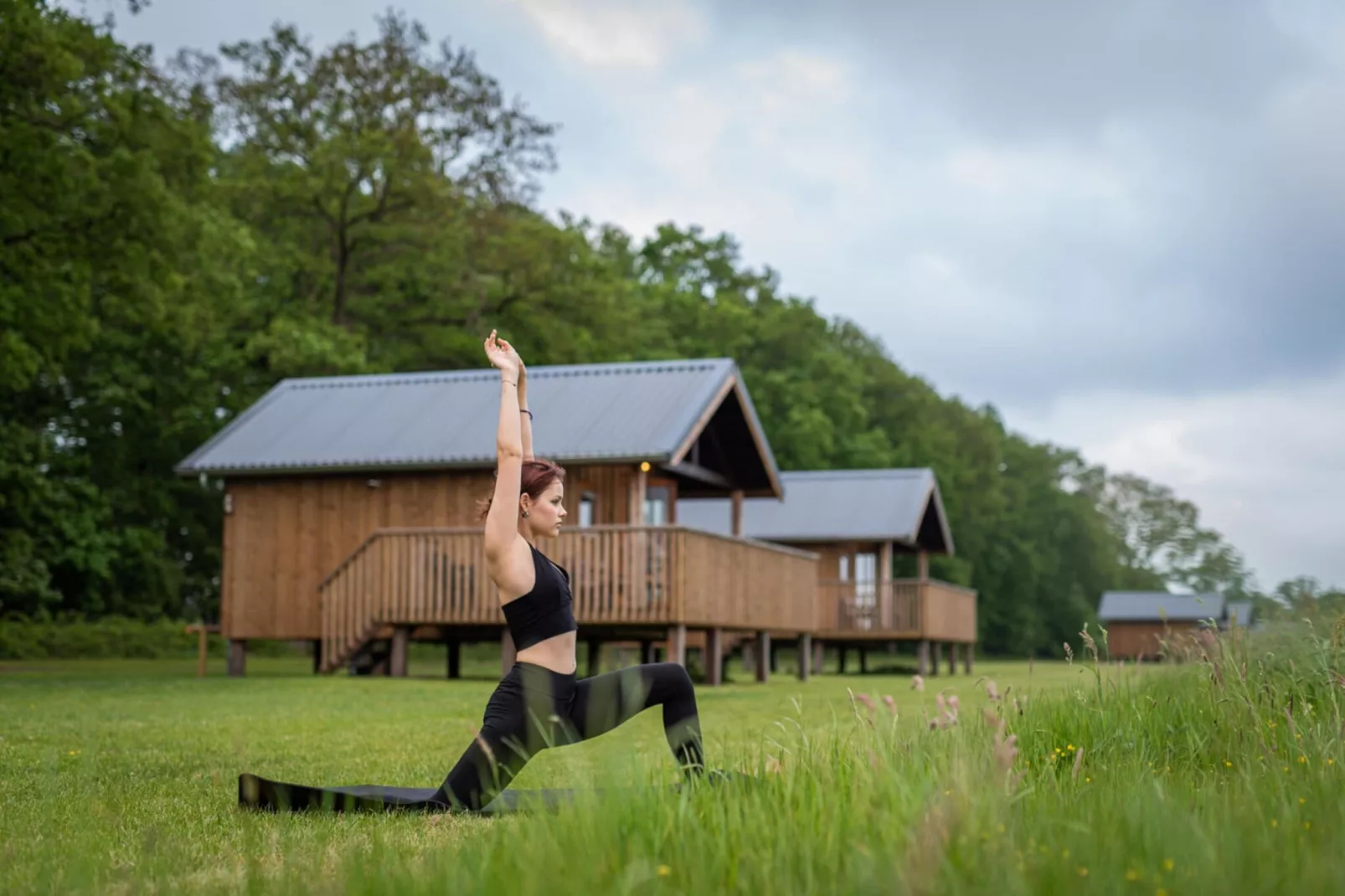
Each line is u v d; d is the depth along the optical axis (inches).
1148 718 241.3
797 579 1010.1
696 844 127.0
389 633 936.9
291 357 1397.6
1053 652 3142.2
